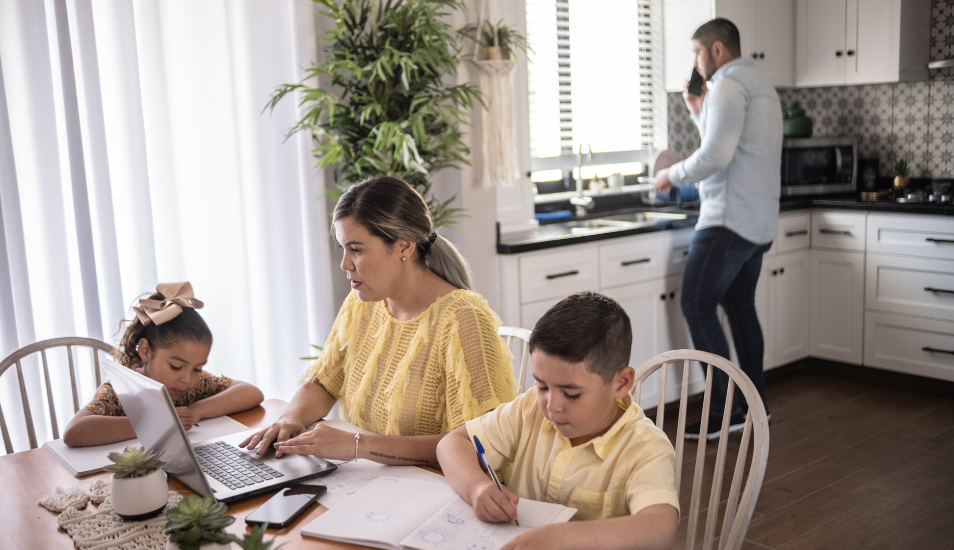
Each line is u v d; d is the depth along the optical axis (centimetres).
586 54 387
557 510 112
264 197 284
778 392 375
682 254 353
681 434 151
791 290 390
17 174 233
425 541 104
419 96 260
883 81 383
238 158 276
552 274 311
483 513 110
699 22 384
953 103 390
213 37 268
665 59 405
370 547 106
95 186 245
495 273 307
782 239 380
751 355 328
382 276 148
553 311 114
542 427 125
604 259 325
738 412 325
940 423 322
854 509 247
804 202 385
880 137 422
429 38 256
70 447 149
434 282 156
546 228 364
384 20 274
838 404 353
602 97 396
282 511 115
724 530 136
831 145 407
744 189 306
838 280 386
